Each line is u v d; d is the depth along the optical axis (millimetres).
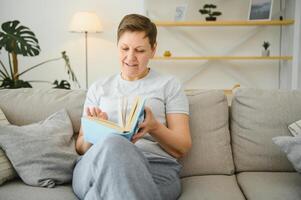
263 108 1404
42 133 1236
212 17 3146
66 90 1543
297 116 1378
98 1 3354
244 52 3371
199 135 1378
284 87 3312
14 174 1186
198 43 3387
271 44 3332
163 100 1322
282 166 1354
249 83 3406
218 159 1359
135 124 1027
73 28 3047
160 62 3432
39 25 3365
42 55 3418
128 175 877
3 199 1020
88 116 1128
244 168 1388
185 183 1271
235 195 1122
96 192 897
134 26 1248
